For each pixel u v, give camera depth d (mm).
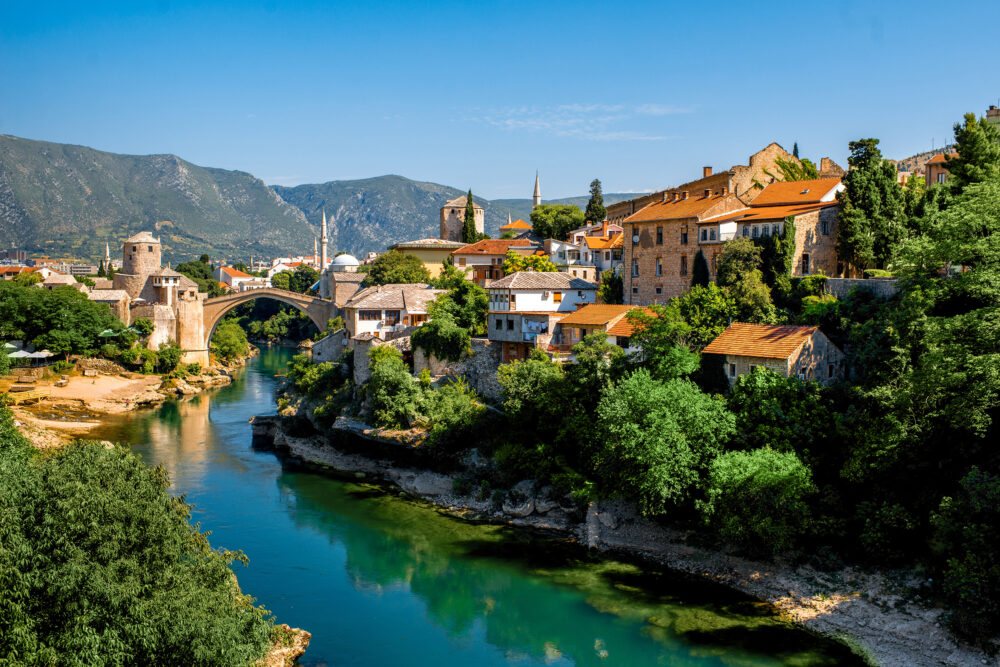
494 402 82438
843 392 59406
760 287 73812
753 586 52625
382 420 82625
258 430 104688
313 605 52375
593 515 63188
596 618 49906
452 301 100500
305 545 62906
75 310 145250
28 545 31750
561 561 59062
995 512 43062
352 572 57750
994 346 47344
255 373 175000
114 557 33281
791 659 44031
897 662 42938
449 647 46844
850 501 53719
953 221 51219
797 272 76562
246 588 54781
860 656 44031
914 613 45562
